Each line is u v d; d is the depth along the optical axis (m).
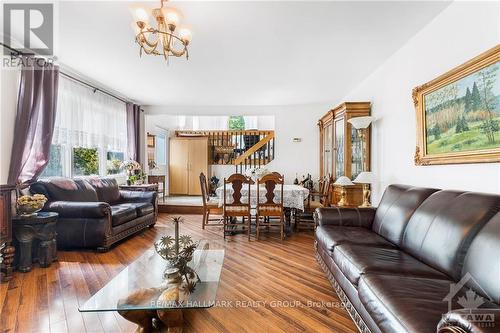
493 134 1.93
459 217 1.67
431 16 2.54
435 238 1.76
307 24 2.65
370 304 1.42
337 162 4.69
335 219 2.84
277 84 4.65
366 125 3.76
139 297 1.67
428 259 1.77
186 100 5.82
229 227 4.61
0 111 2.90
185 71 3.99
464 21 2.22
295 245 3.66
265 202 4.07
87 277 2.55
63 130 3.87
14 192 2.90
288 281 2.50
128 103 5.64
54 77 3.48
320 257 2.71
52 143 3.68
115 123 5.21
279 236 4.13
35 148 3.30
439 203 1.94
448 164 2.40
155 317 1.80
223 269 2.79
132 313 1.66
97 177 4.38
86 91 4.38
